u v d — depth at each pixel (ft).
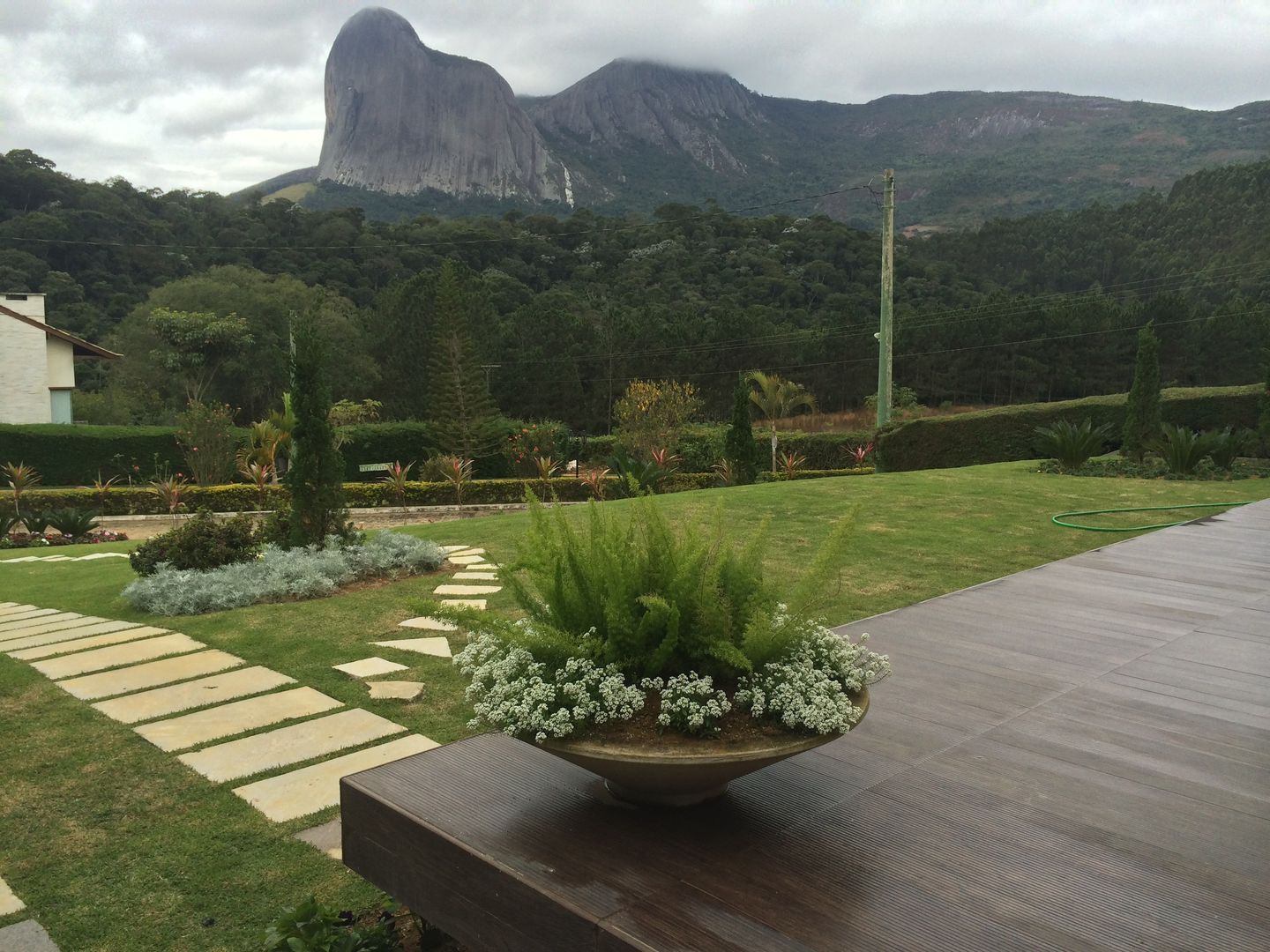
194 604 21.86
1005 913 5.70
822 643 7.51
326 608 21.35
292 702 14.46
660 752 6.29
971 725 9.61
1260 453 45.57
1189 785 8.03
